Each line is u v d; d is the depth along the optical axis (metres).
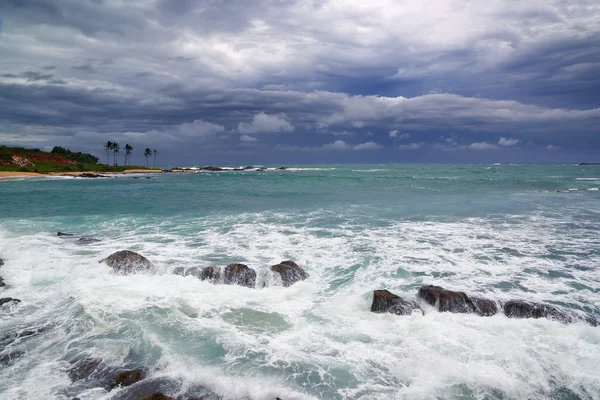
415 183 52.66
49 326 9.05
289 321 9.35
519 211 25.86
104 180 77.00
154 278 12.34
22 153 111.44
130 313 9.62
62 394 6.61
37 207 29.38
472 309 9.98
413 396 6.56
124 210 27.44
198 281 12.08
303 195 37.19
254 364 7.45
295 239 17.88
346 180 62.38
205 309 9.98
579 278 12.64
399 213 25.22
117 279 12.16
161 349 7.95
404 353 7.84
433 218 23.28
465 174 83.31
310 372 7.21
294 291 11.47
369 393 6.64
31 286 11.64
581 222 21.72
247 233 19.20
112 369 7.36
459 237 18.16
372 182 56.22
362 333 8.71
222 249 16.14
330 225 21.16
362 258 14.86
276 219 23.12
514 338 8.42
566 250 15.90
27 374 7.18
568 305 10.54
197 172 130.62
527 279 12.56
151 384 6.89
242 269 12.23
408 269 13.57
